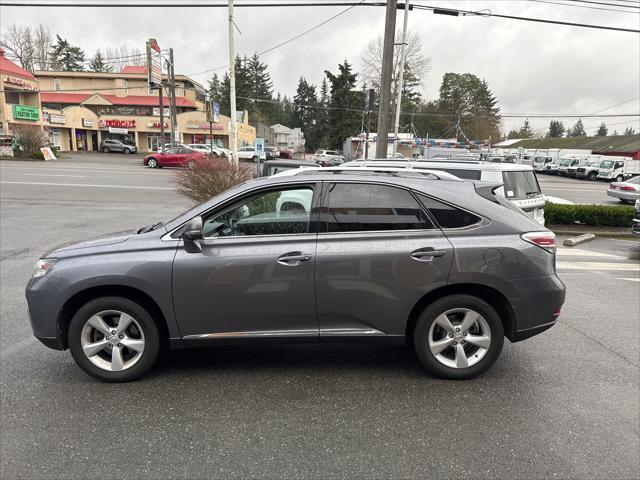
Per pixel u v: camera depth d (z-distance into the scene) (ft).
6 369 13.21
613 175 129.49
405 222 12.09
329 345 15.08
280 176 12.80
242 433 10.23
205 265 11.78
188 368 13.39
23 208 45.93
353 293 11.88
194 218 11.88
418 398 11.75
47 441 9.89
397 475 8.91
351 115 223.92
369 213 12.15
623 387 12.42
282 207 12.28
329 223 12.10
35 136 120.37
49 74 191.42
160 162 105.81
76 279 11.82
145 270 11.76
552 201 48.01
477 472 9.00
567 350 14.84
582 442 9.98
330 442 9.92
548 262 12.26
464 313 12.25
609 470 9.09
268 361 13.84
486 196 12.69
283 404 11.43
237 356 14.20
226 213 12.30
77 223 38.40
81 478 8.78
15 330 16.05
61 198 53.83
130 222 39.32
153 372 13.12
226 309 11.96
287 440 9.98
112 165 111.24
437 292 12.26
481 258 11.80
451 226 12.09
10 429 10.31
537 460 9.37
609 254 32.40
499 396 11.87
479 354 12.42
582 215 42.60
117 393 11.93
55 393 11.91
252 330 12.19
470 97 284.82
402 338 12.23
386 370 13.29
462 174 26.20
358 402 11.54
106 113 181.78
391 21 42.06
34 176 75.46
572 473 9.00
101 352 12.55
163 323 12.60
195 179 44.68
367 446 9.79
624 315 18.48
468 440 10.02
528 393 12.04
